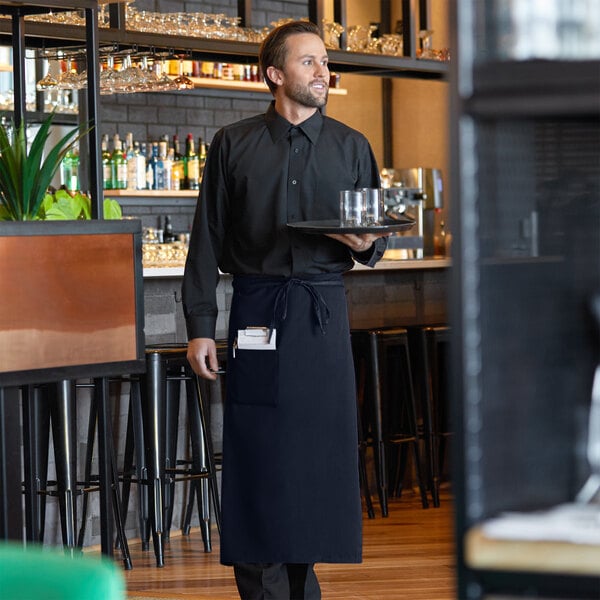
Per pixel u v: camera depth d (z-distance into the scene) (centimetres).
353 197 420
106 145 1002
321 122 439
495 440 167
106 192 988
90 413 618
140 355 438
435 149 1261
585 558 152
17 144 448
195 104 1098
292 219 430
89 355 422
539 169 169
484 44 163
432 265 804
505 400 168
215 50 802
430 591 541
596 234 168
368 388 721
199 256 443
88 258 421
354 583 559
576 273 168
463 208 163
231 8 1120
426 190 1023
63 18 705
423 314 812
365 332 722
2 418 403
